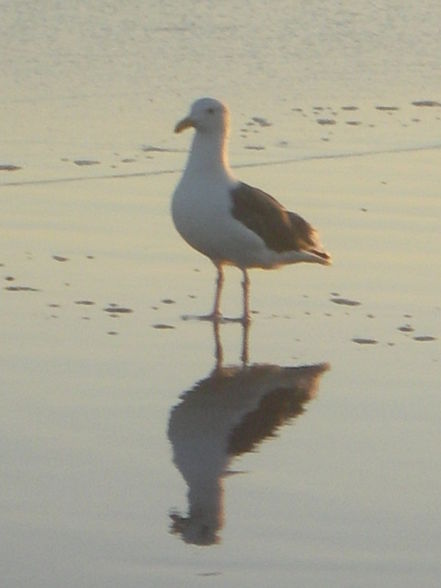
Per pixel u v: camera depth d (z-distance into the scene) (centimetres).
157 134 1975
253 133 1998
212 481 1043
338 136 2002
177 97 2148
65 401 1177
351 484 1044
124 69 2275
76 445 1097
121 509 997
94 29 2473
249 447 1104
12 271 1477
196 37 2475
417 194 1759
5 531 962
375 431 1139
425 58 2427
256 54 2403
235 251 1421
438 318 1396
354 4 2731
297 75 2305
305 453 1096
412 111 2141
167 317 1391
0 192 1722
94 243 1573
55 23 2489
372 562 933
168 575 912
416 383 1240
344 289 1473
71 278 1470
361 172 1845
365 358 1297
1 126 1975
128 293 1442
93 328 1345
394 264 1533
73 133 1961
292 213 1475
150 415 1158
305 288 1484
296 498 1020
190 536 960
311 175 1827
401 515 997
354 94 2217
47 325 1345
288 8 2688
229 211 1412
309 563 930
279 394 1212
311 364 1282
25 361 1256
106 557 932
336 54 2431
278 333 1361
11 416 1143
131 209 1689
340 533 969
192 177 1426
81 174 1803
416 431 1141
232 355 1301
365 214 1681
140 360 1277
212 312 1409
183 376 1245
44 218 1641
